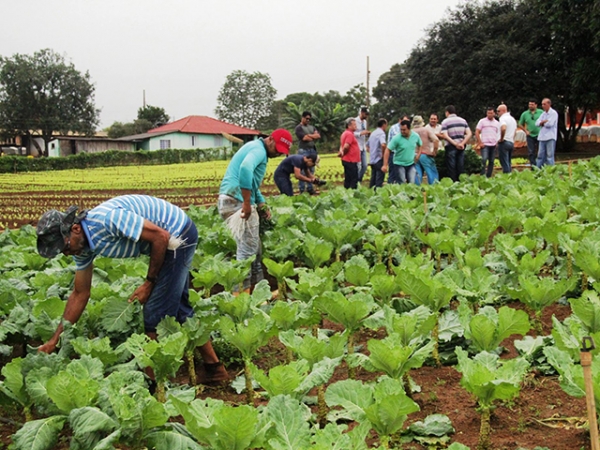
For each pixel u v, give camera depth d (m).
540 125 17.59
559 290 5.45
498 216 8.87
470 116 45.78
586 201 9.24
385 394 3.51
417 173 16.47
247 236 7.73
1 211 22.53
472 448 3.97
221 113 138.88
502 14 46.22
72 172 51.47
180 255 5.05
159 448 3.47
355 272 6.16
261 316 4.87
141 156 67.62
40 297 6.11
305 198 12.40
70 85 94.19
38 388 3.93
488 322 4.39
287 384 3.76
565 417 4.28
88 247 4.70
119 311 5.05
